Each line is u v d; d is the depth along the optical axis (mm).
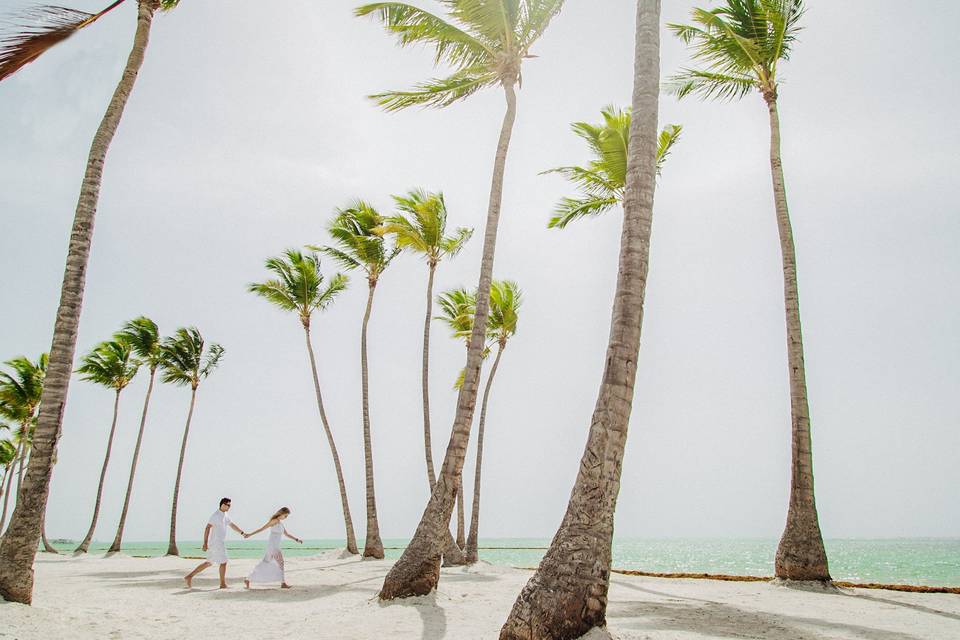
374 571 15164
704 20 14281
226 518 11875
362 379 21609
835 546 92375
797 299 12789
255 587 11758
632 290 6023
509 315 21797
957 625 7488
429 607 8211
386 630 6828
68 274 8188
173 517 27188
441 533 9133
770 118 14031
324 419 22891
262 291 23000
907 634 6805
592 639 5086
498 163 11281
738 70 14586
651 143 6520
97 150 8680
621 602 9406
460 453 9508
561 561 5340
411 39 12266
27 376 30000
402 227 16438
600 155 15883
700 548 95188
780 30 13383
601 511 5473
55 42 7246
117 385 30047
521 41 12305
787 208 13328
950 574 29016
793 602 9617
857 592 11172
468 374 9852
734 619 7723
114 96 9008
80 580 13086
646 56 6805
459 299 22297
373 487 21000
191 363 28719
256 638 6508
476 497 19656
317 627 7152
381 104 12828
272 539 11711
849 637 6574
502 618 7496
